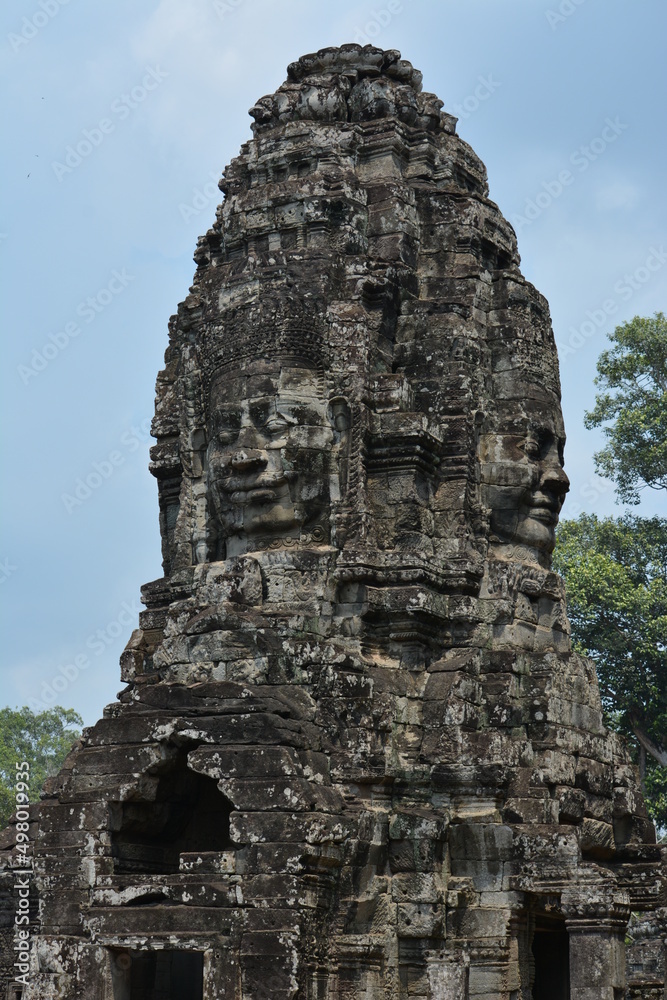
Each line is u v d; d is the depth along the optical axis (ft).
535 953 94.58
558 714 90.84
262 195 95.81
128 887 80.12
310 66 101.19
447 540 91.35
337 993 79.36
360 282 92.48
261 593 89.04
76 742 88.69
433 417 93.20
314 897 77.77
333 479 90.89
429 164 99.30
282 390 90.84
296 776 78.48
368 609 88.02
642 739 150.71
